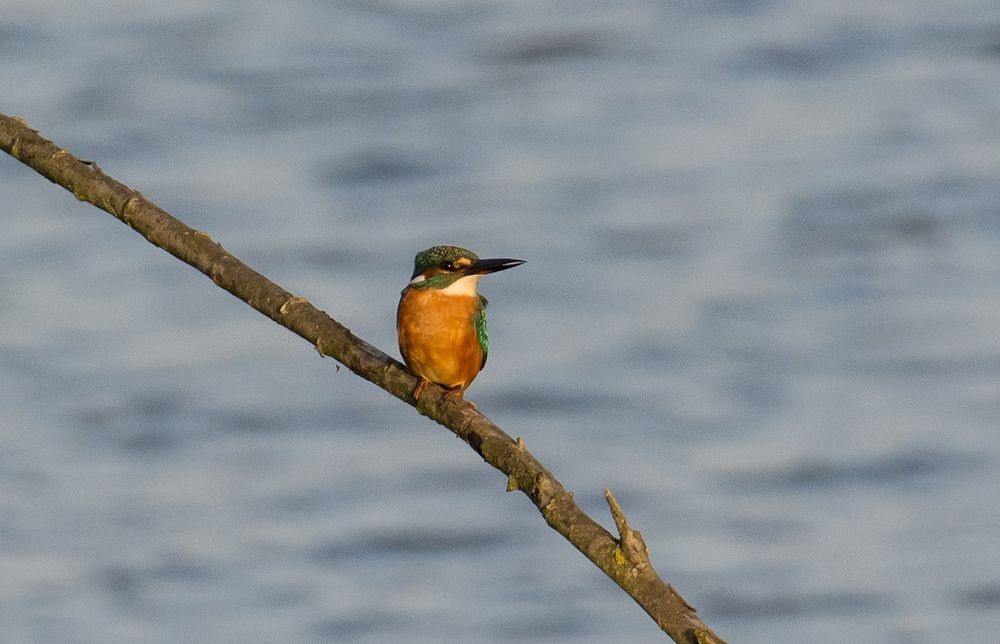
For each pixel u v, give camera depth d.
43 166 6.25
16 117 6.38
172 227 6.20
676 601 4.48
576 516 4.83
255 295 6.19
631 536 4.63
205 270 6.20
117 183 6.20
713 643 4.36
